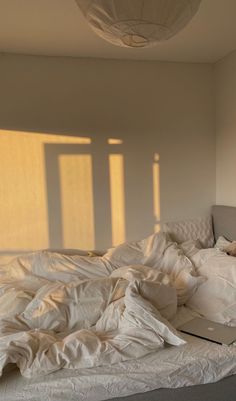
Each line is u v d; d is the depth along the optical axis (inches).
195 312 77.6
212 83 123.7
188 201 125.1
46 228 112.9
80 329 66.6
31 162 109.9
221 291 77.0
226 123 118.6
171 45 103.1
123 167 117.5
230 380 58.6
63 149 111.9
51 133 110.4
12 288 81.4
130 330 62.2
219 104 121.9
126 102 115.8
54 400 51.3
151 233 122.3
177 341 60.5
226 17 84.8
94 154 114.5
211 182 127.0
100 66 112.6
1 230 109.6
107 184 116.5
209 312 74.7
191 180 124.7
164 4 41.4
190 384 56.7
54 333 66.3
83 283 75.0
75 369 55.1
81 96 111.8
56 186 112.3
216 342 62.7
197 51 109.6
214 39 99.5
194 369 56.9
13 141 108.0
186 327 69.1
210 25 89.4
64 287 74.1
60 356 55.7
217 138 125.0
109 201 117.2
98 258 98.0
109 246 118.5
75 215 114.8
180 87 120.5
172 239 117.6
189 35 95.9
